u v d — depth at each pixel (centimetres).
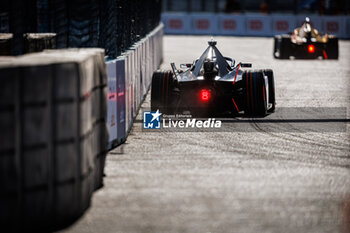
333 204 2123
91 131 2169
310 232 1830
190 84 3628
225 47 10856
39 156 1836
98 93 2322
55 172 1891
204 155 2892
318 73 6956
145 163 2727
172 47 10688
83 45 3366
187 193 2242
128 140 3272
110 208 2061
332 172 2591
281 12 17775
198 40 12594
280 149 3036
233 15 14400
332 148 3077
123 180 2430
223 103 3653
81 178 2002
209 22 14538
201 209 2044
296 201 2153
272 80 4125
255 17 14275
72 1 3331
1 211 1741
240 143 3172
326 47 8506
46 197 1867
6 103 1733
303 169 2636
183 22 14625
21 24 2766
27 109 1792
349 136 3394
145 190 2281
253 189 2303
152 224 1889
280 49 8638
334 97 5003
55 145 1888
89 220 1941
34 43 3441
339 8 14262
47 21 3672
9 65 1761
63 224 1909
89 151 2130
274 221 1927
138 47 4378
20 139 1778
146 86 5262
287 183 2398
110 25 3356
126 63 3438
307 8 15375
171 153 2936
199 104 3588
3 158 1736
